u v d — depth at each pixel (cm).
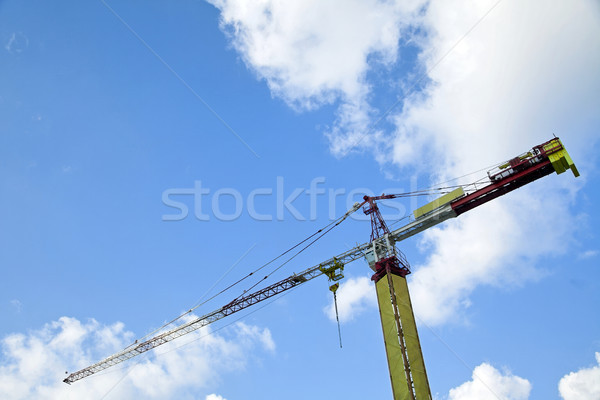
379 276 11206
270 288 13138
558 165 9550
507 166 10119
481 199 10412
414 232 11269
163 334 15000
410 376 9488
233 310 13675
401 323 10162
